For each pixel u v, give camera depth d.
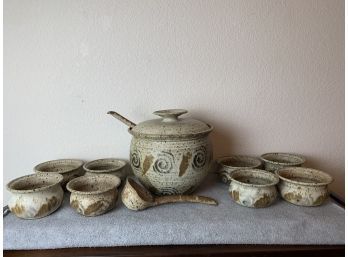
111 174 0.88
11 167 1.05
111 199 0.77
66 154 1.05
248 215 0.77
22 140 1.03
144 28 0.97
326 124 1.09
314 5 1.00
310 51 1.03
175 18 0.97
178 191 0.84
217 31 0.99
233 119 1.05
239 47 1.00
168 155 0.79
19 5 0.94
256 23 0.99
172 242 0.72
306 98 1.06
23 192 0.73
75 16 0.96
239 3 0.98
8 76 0.99
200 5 0.97
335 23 1.02
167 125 0.82
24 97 1.00
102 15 0.96
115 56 0.98
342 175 1.13
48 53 0.98
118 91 1.01
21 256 0.69
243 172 0.90
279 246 0.72
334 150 1.11
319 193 0.81
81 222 0.73
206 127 0.86
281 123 1.07
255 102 1.05
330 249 0.71
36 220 0.75
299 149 1.10
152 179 0.81
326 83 1.06
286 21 1.00
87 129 1.03
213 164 1.07
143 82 1.00
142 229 0.72
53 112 1.02
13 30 0.96
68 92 1.00
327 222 0.74
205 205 0.83
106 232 0.71
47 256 0.69
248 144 1.08
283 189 0.85
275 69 1.03
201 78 1.01
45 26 0.96
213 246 0.72
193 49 0.99
